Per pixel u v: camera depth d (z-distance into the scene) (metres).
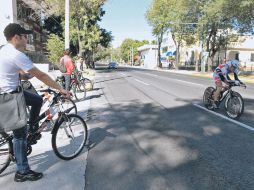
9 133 4.73
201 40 46.00
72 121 5.74
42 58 53.75
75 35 46.41
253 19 34.53
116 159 5.48
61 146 5.93
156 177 4.70
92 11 42.09
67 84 11.86
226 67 9.49
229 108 9.20
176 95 14.73
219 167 5.13
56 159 5.43
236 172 4.92
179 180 4.60
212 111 10.15
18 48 4.31
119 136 6.99
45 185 4.40
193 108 10.77
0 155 4.64
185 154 5.78
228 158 5.57
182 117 9.15
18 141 4.43
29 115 4.93
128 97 13.91
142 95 14.72
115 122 8.45
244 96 14.68
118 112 9.97
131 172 4.89
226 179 4.65
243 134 7.20
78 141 6.14
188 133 7.29
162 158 5.55
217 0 33.44
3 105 4.08
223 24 40.50
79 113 9.66
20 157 4.46
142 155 5.71
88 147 6.14
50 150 5.89
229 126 7.98
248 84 24.69
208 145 6.34
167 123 8.34
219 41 47.69
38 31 55.28
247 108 10.77
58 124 5.27
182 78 29.94
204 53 46.53
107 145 6.30
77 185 4.40
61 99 5.48
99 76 32.47
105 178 4.65
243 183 4.51
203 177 4.72
